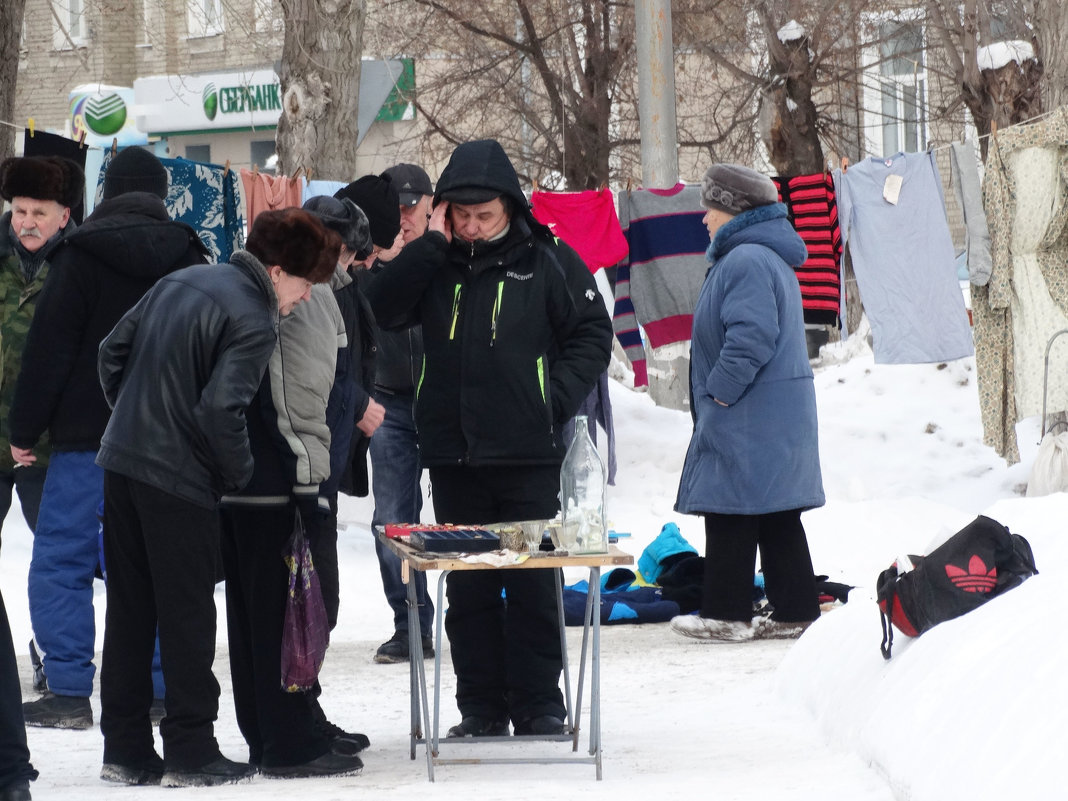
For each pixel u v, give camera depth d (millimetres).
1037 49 25109
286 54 23250
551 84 36375
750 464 13984
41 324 10906
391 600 13977
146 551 8773
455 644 10359
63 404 11094
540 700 10141
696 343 14500
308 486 8922
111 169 11391
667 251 19234
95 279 10953
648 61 23062
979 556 9312
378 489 14227
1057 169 18734
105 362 8891
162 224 11109
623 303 19422
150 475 8586
